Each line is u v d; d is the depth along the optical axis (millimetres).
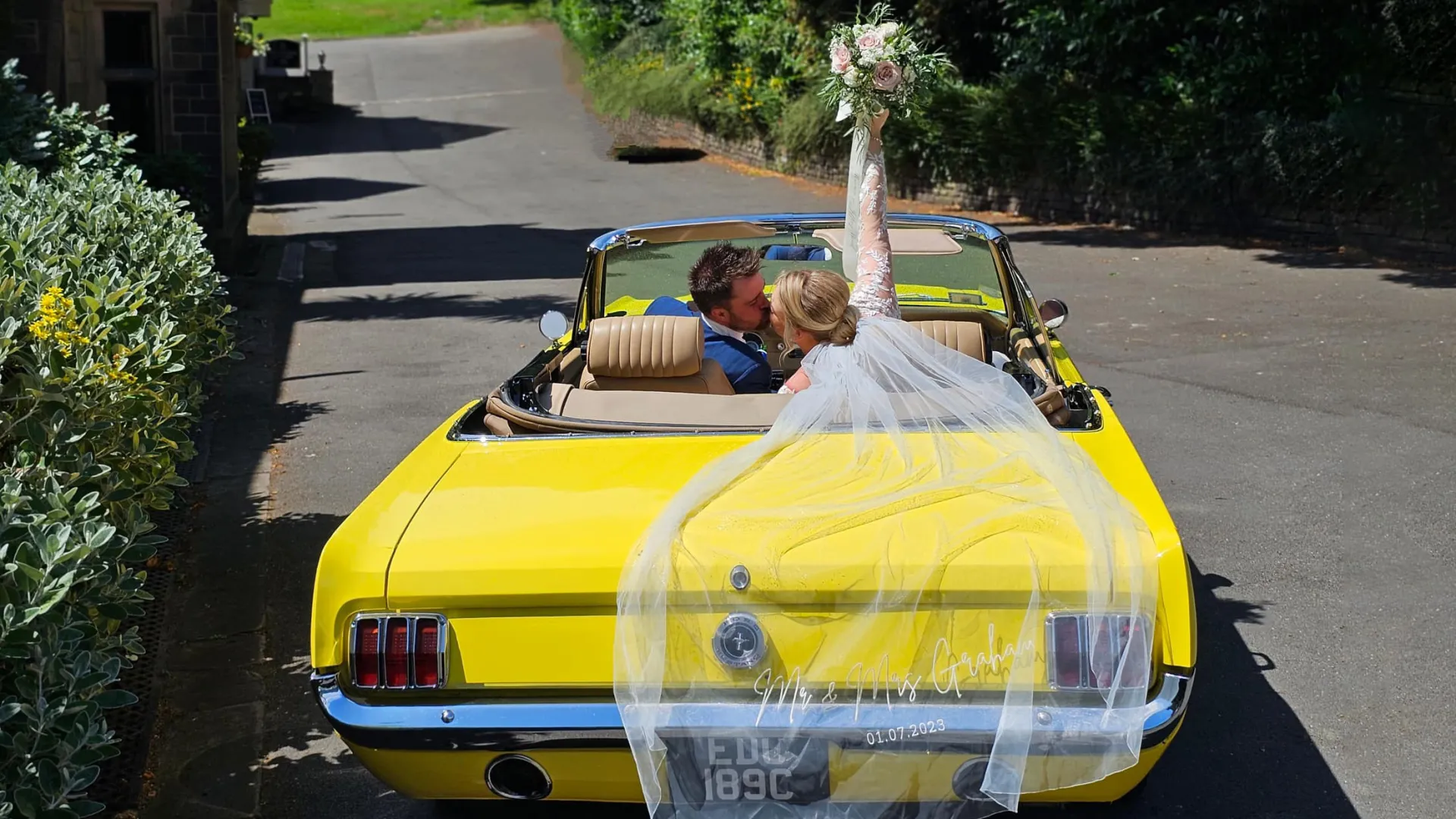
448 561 3049
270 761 4098
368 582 3055
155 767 4051
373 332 11227
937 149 21016
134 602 3529
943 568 2924
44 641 2938
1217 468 6820
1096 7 18234
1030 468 3312
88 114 11578
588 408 3924
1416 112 14703
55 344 4188
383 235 18281
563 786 3105
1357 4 15883
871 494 3176
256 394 8906
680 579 2959
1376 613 4988
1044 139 19078
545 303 12648
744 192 22844
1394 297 11992
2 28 13383
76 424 4016
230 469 7098
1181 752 4047
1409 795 3775
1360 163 14922
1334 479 6582
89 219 6145
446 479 3510
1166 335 10445
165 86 15031
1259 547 5684
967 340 4477
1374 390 8391
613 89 32656
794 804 2963
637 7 36188
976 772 2922
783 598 2941
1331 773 3906
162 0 14852
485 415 4195
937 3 22359
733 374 4398
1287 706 4312
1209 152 16703
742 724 2928
